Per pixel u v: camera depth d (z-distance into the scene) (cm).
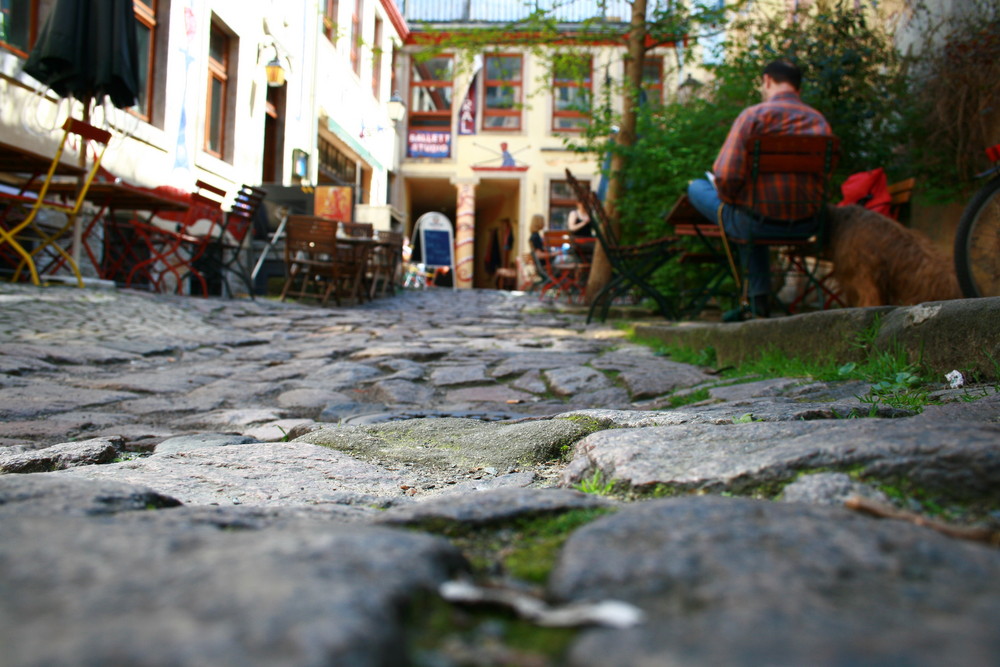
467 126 2395
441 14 2419
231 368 477
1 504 101
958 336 249
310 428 269
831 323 320
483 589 73
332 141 1898
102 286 783
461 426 250
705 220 669
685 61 962
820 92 740
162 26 1070
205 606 56
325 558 69
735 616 59
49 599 58
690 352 486
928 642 53
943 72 605
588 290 1035
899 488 112
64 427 278
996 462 109
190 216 924
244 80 1330
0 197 648
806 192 513
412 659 56
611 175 971
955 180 613
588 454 174
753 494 125
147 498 112
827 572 70
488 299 1423
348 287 1194
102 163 930
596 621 61
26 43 830
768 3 959
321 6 1722
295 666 47
